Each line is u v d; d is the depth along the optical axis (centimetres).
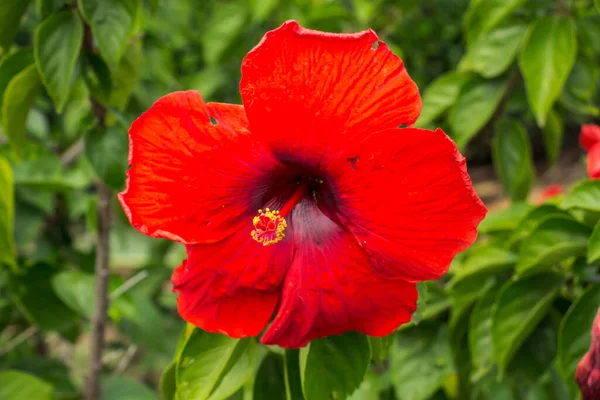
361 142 42
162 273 88
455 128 63
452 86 65
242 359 48
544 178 183
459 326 57
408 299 44
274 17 94
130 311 69
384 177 43
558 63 60
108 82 55
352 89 42
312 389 46
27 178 68
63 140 88
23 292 67
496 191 180
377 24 90
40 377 69
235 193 45
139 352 86
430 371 56
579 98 64
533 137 196
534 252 51
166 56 68
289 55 42
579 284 54
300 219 45
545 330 56
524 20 63
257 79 43
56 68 53
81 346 109
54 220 80
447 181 42
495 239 56
